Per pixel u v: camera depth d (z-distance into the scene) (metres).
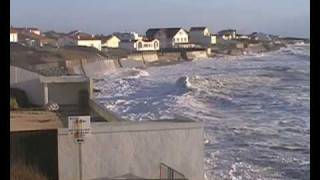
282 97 70.38
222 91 79.62
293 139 39.84
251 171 29.53
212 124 48.25
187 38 182.25
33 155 15.58
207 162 31.50
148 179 12.49
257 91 79.12
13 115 22.23
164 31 180.62
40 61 82.44
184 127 14.34
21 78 28.58
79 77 28.66
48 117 21.91
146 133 14.18
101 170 13.96
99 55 125.88
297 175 28.78
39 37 144.62
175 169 14.25
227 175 28.48
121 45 161.00
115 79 103.31
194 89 80.88
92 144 13.91
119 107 62.00
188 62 153.00
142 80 102.19
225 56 173.12
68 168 13.91
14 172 14.34
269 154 34.12
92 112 24.48
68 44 146.62
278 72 110.19
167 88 85.06
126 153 14.08
